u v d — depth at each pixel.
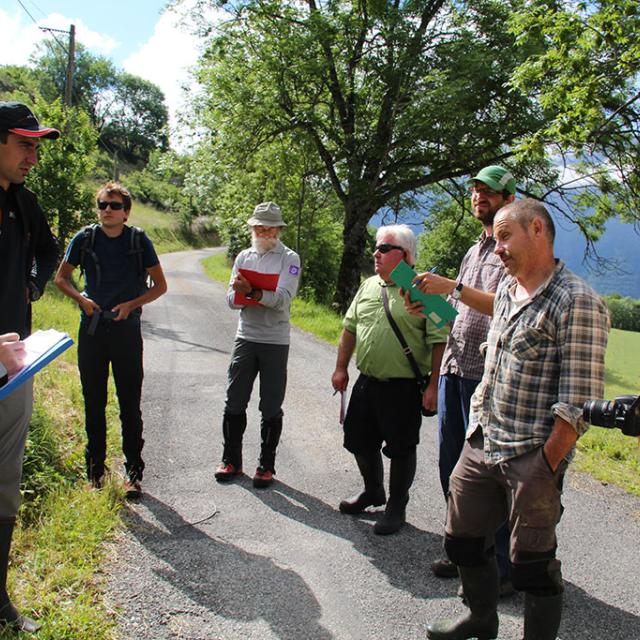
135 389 4.20
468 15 16.92
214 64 18.17
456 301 3.63
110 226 4.10
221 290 22.17
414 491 4.78
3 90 67.50
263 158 19.59
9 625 2.58
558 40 10.56
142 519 3.92
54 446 4.46
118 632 2.77
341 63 17.64
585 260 18.80
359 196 18.42
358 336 3.99
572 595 3.42
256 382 7.67
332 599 3.21
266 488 4.59
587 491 5.05
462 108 15.90
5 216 2.79
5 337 2.39
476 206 3.48
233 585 3.26
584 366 2.33
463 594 2.95
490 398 2.62
